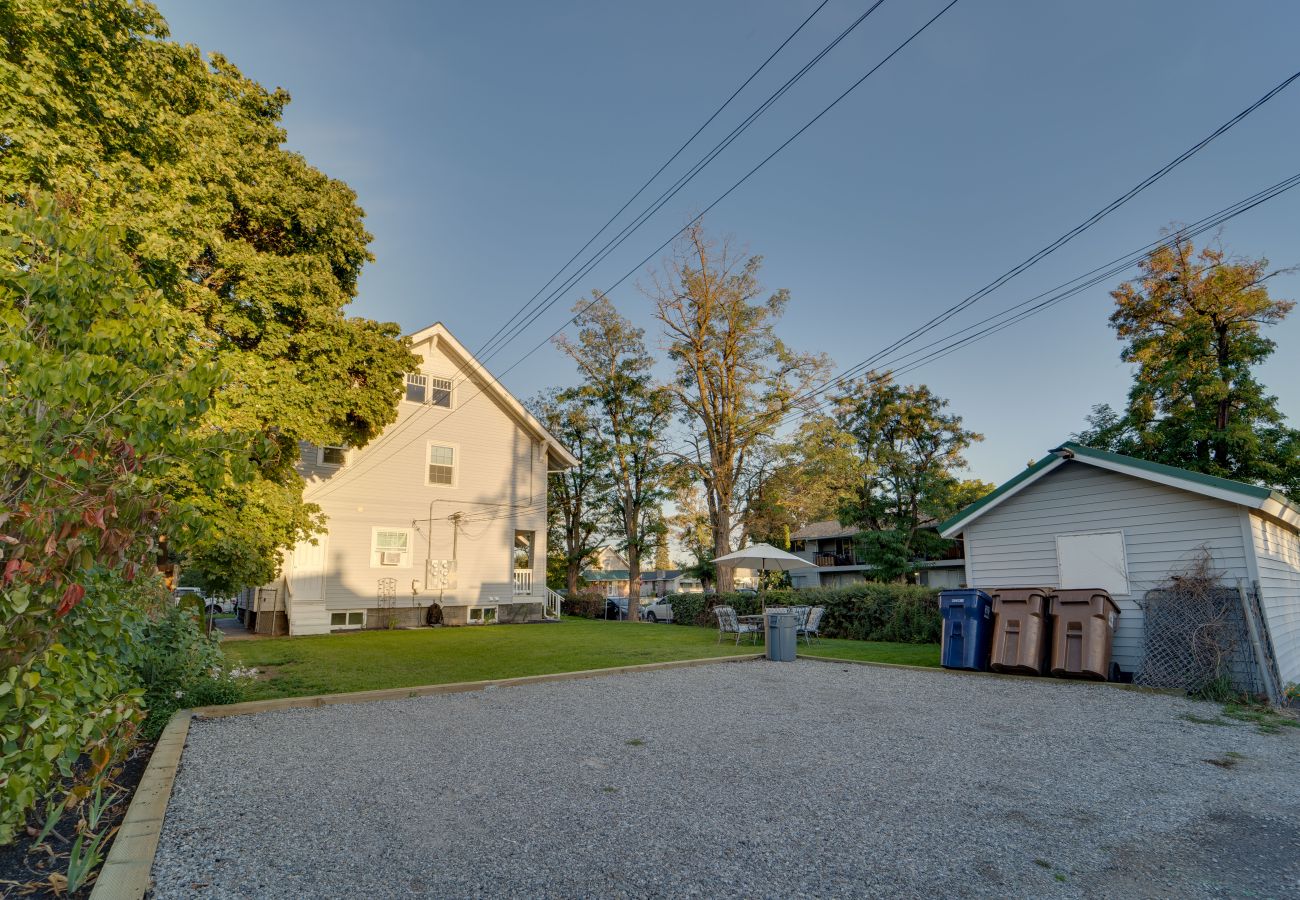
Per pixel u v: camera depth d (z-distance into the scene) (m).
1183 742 6.20
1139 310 23.62
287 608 18.27
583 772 5.20
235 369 11.73
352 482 19.86
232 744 6.02
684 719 7.15
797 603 18.16
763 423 24.31
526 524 23.16
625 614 30.44
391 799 4.54
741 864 3.54
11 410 3.15
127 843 3.60
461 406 22.30
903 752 5.83
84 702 3.50
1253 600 8.66
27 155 9.03
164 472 3.87
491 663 11.51
